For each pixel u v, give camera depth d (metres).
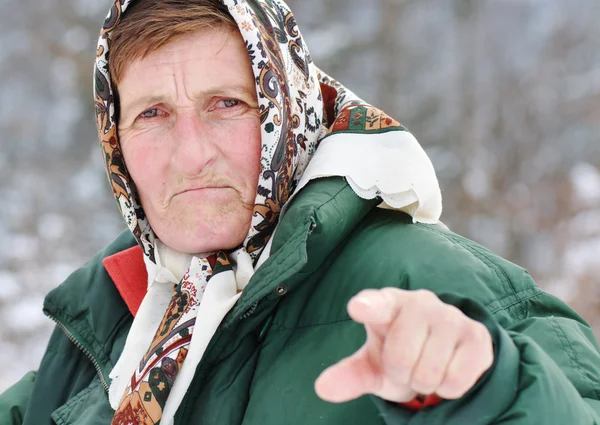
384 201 1.31
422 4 16.41
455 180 11.88
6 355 6.82
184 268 1.45
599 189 9.21
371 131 1.37
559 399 0.89
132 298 1.56
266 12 1.43
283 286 1.24
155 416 1.25
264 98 1.35
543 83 15.31
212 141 1.35
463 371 0.80
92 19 14.45
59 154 12.98
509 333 0.96
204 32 1.36
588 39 16.38
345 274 1.24
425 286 1.16
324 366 1.16
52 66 14.11
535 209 9.95
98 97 1.46
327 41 13.65
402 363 0.80
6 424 1.71
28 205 11.10
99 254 1.73
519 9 17.95
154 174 1.39
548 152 13.37
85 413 1.56
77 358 1.69
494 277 1.18
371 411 1.09
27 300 7.95
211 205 1.36
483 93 15.39
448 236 1.28
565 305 1.19
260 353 1.26
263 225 1.37
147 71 1.36
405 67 14.37
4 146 13.08
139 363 1.38
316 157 1.35
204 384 1.29
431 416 0.86
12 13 14.72
